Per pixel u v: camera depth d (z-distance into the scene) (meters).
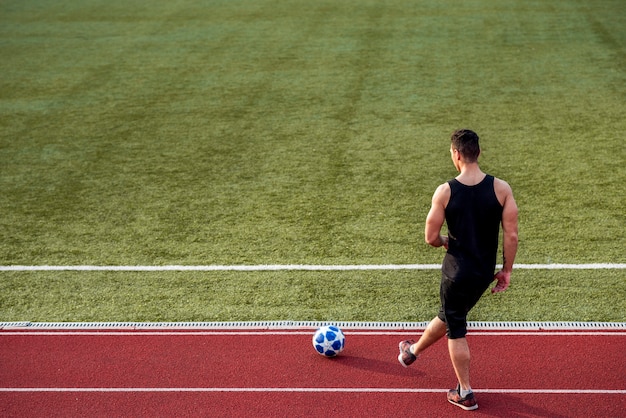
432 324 6.11
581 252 8.73
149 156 12.58
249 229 9.70
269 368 6.70
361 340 7.12
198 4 25.39
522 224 9.55
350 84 16.36
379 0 24.56
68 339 7.27
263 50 19.42
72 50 20.17
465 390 6.00
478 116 14.08
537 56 17.98
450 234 5.80
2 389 6.50
